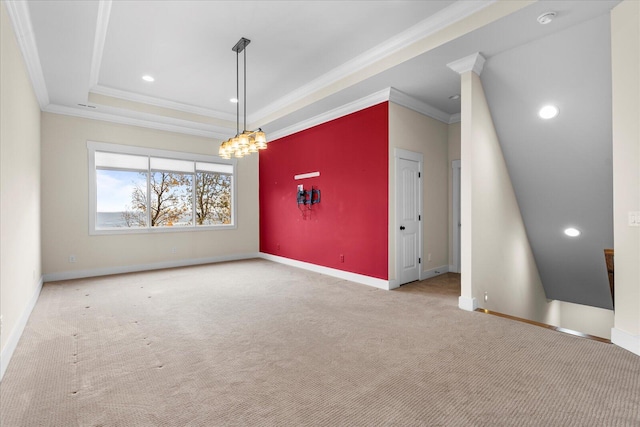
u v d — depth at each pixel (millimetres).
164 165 6141
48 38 3021
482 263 3680
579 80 3057
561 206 4211
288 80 4719
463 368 2219
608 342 2611
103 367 2250
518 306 4578
